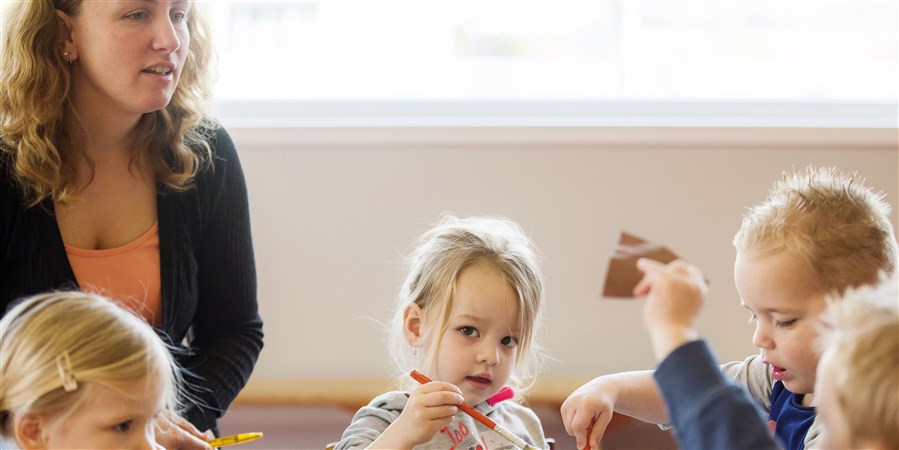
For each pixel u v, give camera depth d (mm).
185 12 1485
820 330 1241
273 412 2482
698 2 2660
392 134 2457
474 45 2660
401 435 1278
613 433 2475
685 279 1041
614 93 2662
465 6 2641
